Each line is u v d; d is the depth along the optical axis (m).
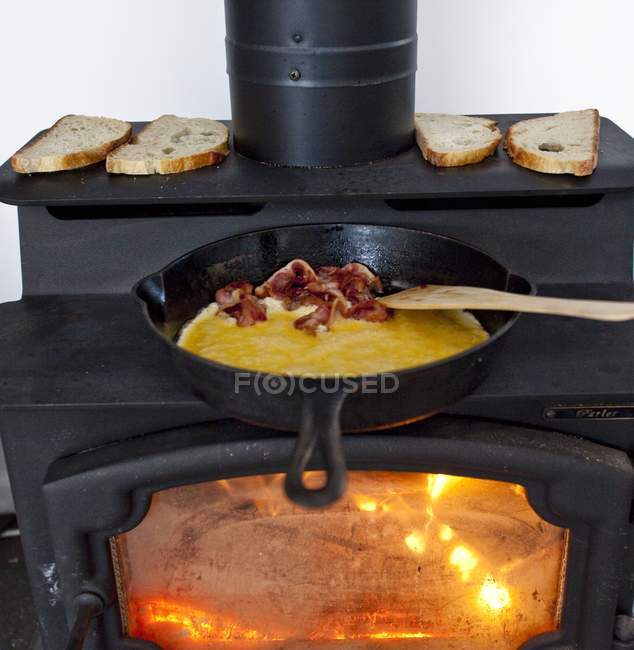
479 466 0.94
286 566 1.12
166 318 1.04
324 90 1.09
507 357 1.00
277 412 0.83
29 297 1.17
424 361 0.95
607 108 1.54
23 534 1.06
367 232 1.13
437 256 1.11
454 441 0.93
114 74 1.49
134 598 1.13
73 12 1.43
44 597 1.12
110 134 1.27
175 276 1.04
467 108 1.54
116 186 1.10
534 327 1.06
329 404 0.77
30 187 1.11
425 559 1.11
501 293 0.93
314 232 1.14
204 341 1.00
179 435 0.97
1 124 1.52
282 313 1.07
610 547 0.99
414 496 1.06
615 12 1.46
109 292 1.17
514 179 1.08
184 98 1.51
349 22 1.06
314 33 1.06
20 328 1.09
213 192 1.07
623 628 1.09
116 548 1.05
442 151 1.13
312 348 0.98
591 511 0.97
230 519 1.08
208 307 1.08
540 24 1.47
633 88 1.52
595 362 0.98
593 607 1.05
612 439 0.98
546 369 0.97
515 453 0.93
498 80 1.52
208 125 1.34
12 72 1.48
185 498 1.05
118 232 1.16
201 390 0.87
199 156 1.16
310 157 1.14
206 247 1.08
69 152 1.17
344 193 1.05
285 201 1.06
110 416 0.98
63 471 0.97
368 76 1.10
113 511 0.98
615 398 0.94
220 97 1.51
